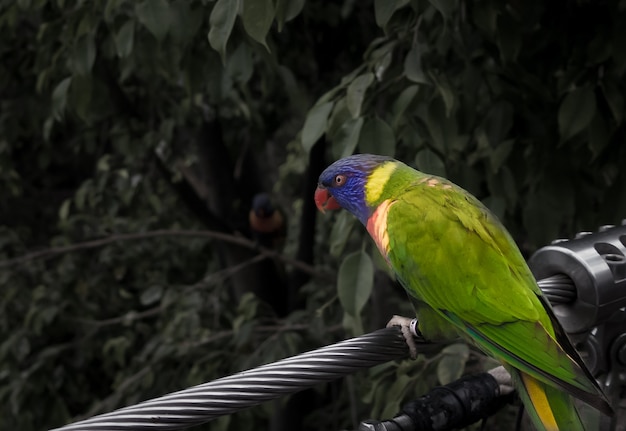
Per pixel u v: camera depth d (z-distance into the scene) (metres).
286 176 5.67
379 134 2.39
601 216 2.96
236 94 4.26
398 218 2.01
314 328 4.06
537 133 2.85
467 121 2.73
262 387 1.67
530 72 3.05
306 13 4.20
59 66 3.80
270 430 5.15
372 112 2.41
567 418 1.69
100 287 5.61
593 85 2.60
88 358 5.22
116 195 5.21
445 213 1.97
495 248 1.91
